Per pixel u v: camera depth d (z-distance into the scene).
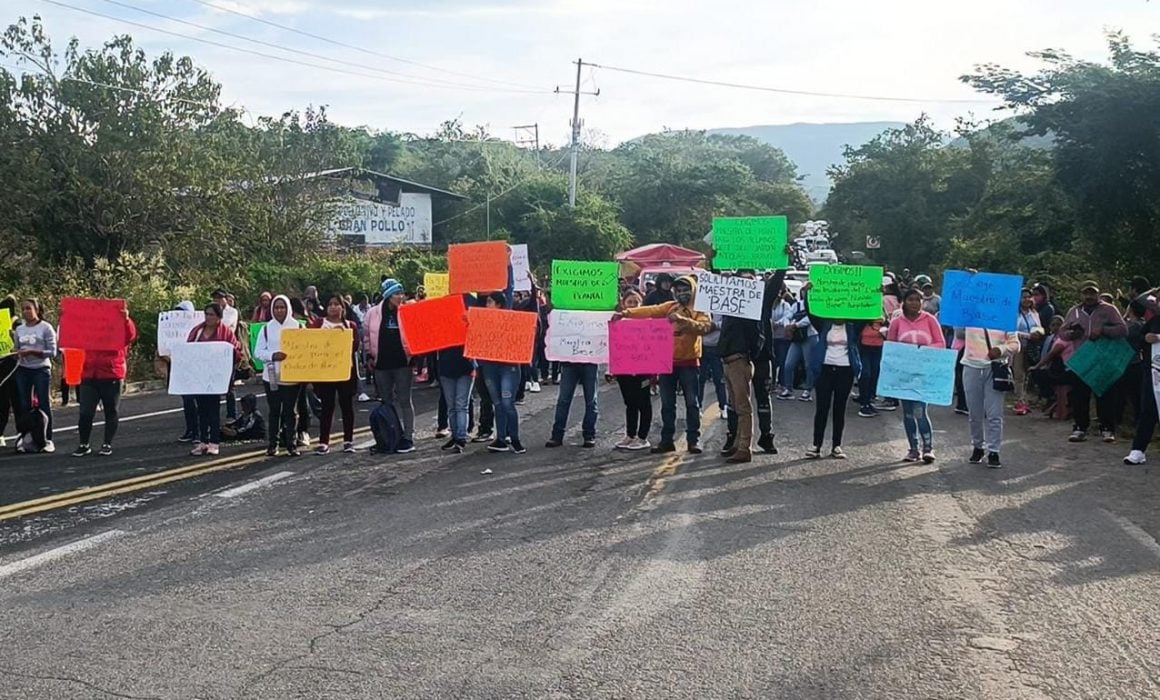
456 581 6.65
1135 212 22.62
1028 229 29.06
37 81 27.44
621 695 4.86
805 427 14.00
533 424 14.27
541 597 6.33
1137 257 22.84
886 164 53.62
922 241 52.06
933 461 11.21
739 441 11.12
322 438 11.77
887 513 8.69
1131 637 5.71
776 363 18.53
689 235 65.69
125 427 14.26
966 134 51.66
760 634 5.70
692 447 11.80
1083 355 12.30
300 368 11.31
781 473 10.49
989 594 6.45
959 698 4.88
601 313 12.00
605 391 18.64
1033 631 5.80
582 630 5.74
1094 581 6.76
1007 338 10.88
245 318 27.69
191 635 5.62
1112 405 12.84
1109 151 22.22
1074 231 26.89
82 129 27.84
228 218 30.05
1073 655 5.44
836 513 8.66
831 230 58.41
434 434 13.26
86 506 8.88
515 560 7.16
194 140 29.72
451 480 10.09
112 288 24.22
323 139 37.50
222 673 5.09
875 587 6.57
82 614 5.97
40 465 10.98
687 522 8.31
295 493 9.45
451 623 5.84
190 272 28.45
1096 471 10.77
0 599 6.25
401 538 7.77
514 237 50.72
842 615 6.03
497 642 5.55
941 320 11.09
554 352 12.01
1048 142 29.33
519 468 10.74
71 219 27.55
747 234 11.27
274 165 34.69
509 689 4.91
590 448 12.09
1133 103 21.75
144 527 8.10
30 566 6.95
